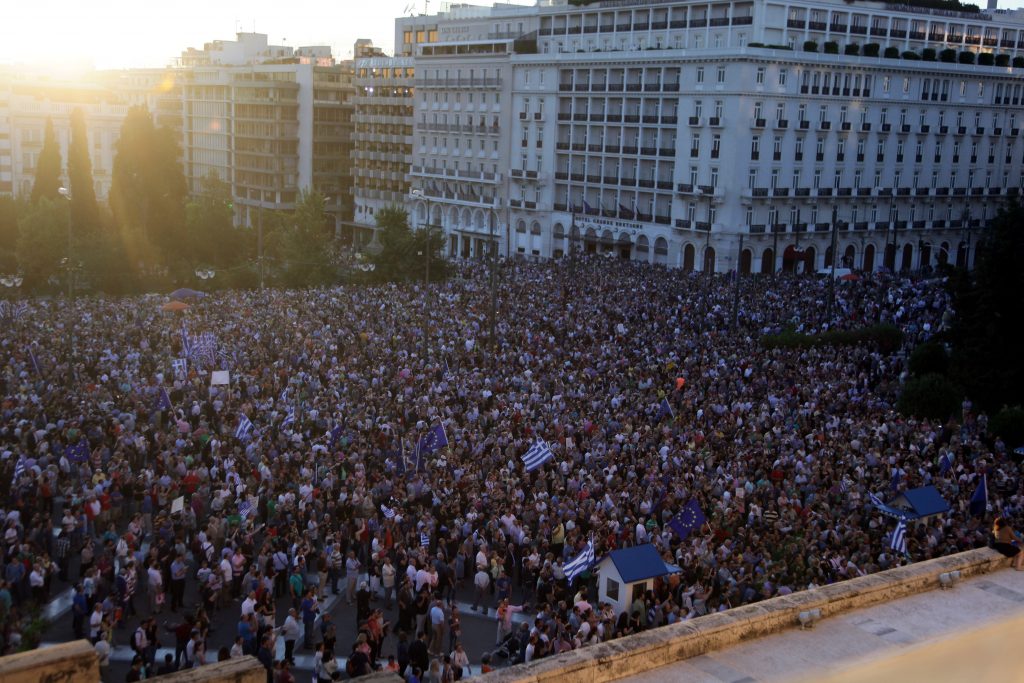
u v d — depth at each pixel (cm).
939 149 11531
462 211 13312
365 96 14900
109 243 8656
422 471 3366
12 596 2567
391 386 4466
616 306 6744
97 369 4644
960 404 4853
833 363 5281
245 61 18612
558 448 3591
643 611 2347
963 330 5269
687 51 10269
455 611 2406
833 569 2472
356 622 2673
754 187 10181
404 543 2794
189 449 3500
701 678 943
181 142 18012
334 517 3048
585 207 11162
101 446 3603
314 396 4284
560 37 12362
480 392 4406
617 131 11400
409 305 6600
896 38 11338
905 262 11488
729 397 4462
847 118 10675
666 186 10731
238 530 2841
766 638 1028
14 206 9825
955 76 11400
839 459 3459
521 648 2275
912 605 1122
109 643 2319
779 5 10281
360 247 12144
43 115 15650
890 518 2947
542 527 2848
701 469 3316
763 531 2791
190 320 5753
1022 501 3206
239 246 9725
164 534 2770
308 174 15388
